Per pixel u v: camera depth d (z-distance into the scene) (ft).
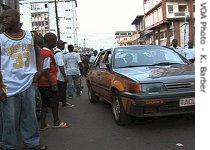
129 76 22.44
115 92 24.14
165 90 21.12
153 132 21.57
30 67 15.85
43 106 23.54
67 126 24.44
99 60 32.09
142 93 20.97
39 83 22.67
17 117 15.97
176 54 27.61
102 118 27.07
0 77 15.30
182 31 217.97
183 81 21.38
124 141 19.88
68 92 40.42
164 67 24.64
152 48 27.89
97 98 35.27
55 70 22.95
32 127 16.30
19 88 15.53
